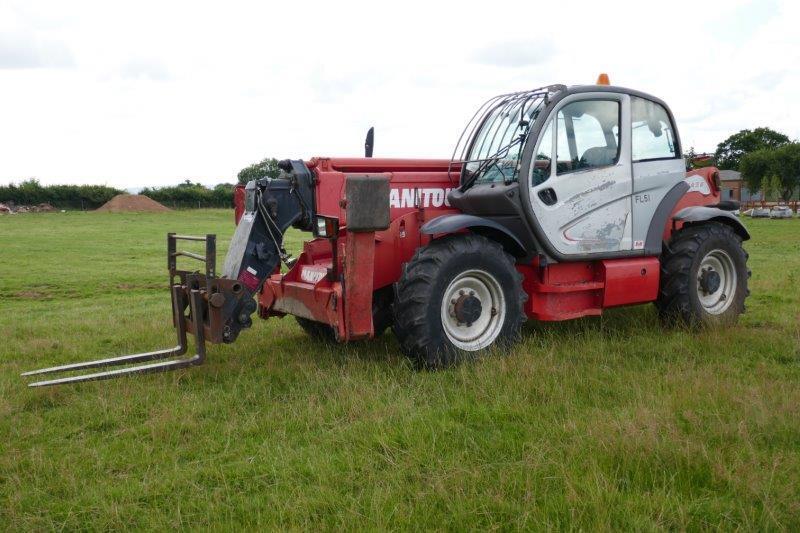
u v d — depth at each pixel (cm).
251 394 488
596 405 434
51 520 318
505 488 324
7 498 342
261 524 302
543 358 532
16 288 1341
